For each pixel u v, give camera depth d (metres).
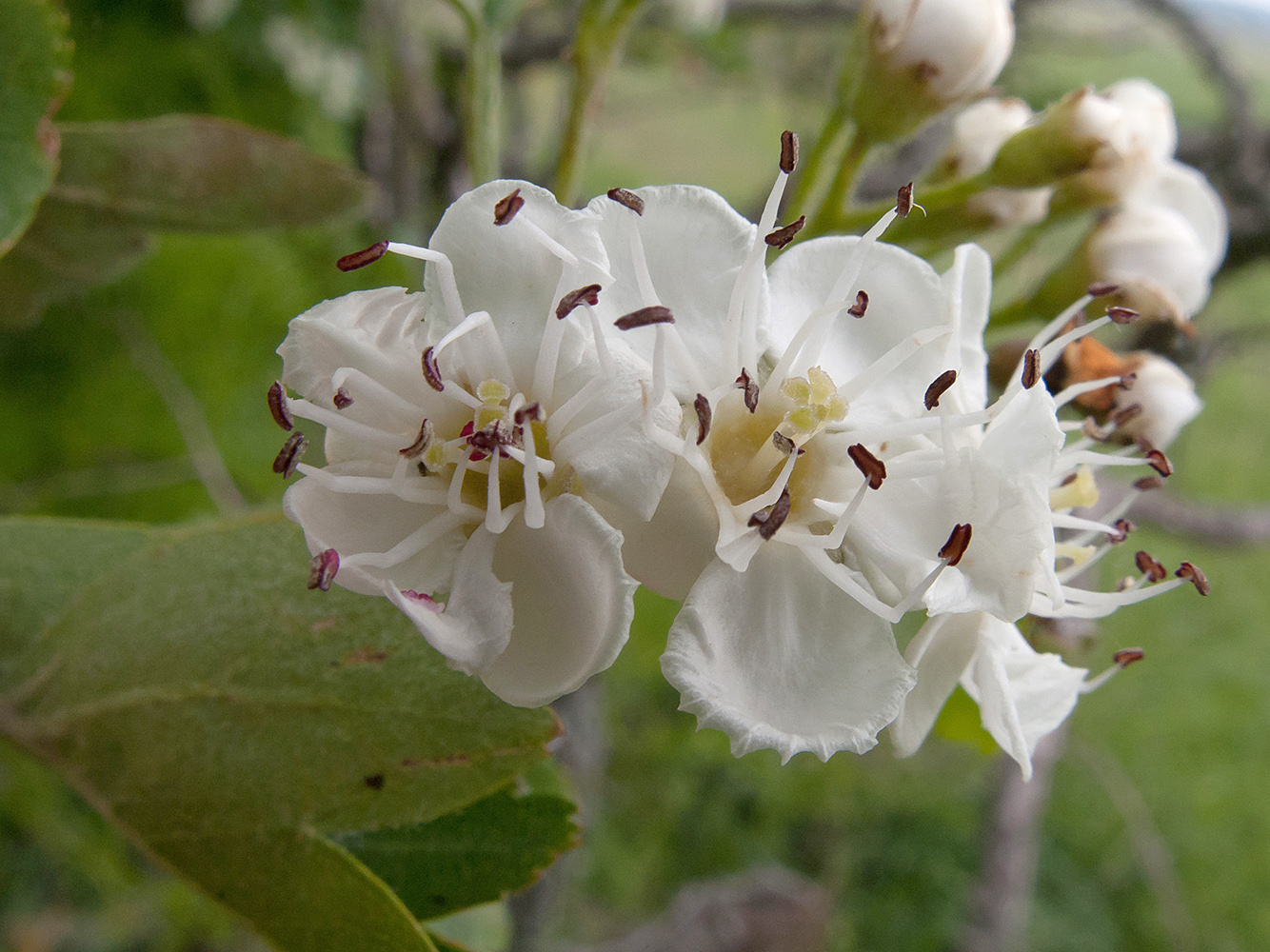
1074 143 0.06
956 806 0.21
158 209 0.06
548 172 0.11
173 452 0.11
